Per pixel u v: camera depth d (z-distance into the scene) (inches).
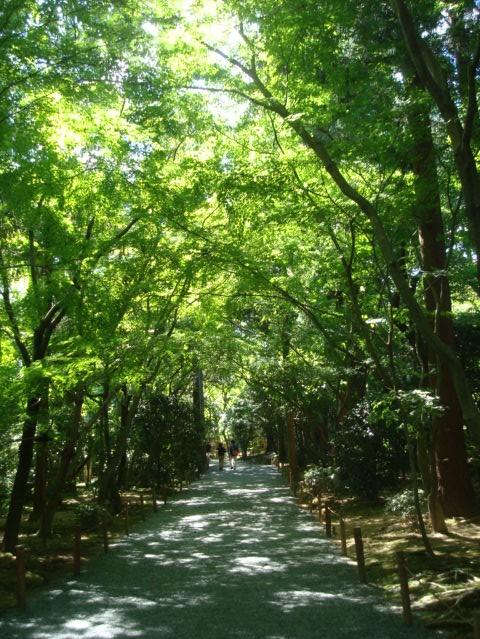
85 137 366.3
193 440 944.9
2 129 313.1
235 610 278.5
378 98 337.7
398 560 250.8
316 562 376.8
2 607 297.3
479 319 586.6
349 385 693.3
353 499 643.5
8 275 421.4
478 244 266.7
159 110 402.0
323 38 331.6
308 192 358.3
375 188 374.9
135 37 349.1
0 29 290.8
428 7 325.4
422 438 432.5
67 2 313.6
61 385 443.8
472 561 323.9
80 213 439.8
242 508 688.4
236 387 1472.7
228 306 622.5
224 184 358.6
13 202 353.4
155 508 684.1
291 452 918.4
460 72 335.3
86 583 347.6
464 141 264.4
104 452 737.0
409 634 233.1
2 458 589.0
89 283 431.2
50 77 316.2
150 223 437.4
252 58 376.8
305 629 245.8
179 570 374.3
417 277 455.5
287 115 339.3
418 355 420.2
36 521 615.2
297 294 502.6
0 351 450.9
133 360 492.1
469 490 474.0
